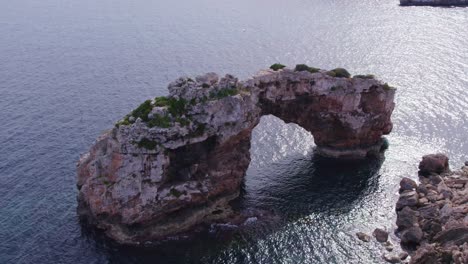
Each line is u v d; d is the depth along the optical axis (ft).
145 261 246.88
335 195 306.14
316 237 264.31
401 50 572.51
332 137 355.56
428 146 362.74
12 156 336.49
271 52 588.91
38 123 390.21
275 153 359.46
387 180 322.75
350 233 267.39
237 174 302.25
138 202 265.13
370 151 358.02
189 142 277.64
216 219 280.92
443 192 291.58
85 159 285.84
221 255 251.19
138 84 489.26
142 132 264.52
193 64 552.00
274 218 281.95
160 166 266.77
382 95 345.92
